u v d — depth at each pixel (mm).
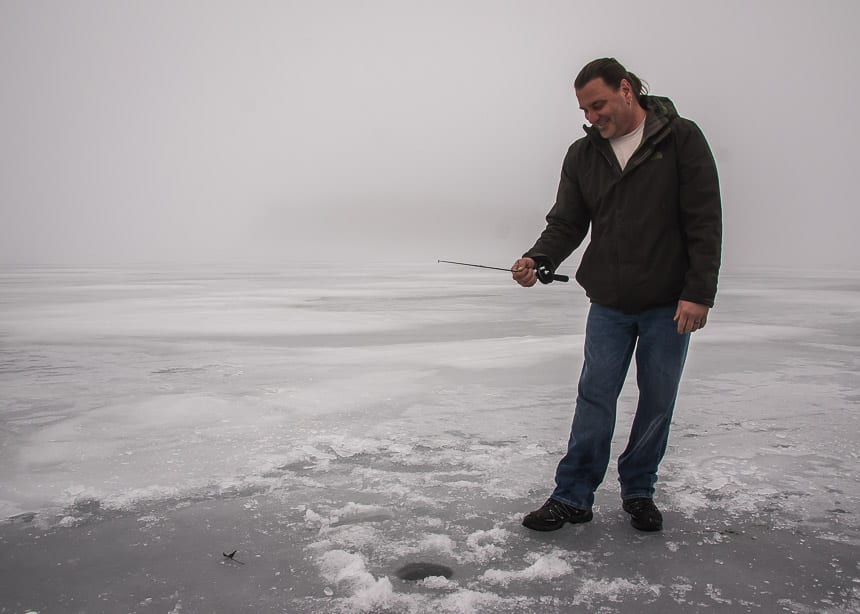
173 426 3359
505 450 2955
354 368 5078
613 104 2051
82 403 3871
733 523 2180
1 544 1996
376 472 2654
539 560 1860
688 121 2090
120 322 8328
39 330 7484
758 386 4473
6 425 3381
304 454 2893
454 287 16844
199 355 5715
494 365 5223
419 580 1771
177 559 1893
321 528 2102
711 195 2033
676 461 2828
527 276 2176
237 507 2287
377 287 16531
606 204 2141
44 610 1617
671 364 2129
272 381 4547
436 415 3605
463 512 2252
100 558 1901
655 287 2092
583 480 2164
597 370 2174
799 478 2623
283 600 1663
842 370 5133
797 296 14594
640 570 1839
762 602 1668
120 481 2553
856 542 2035
